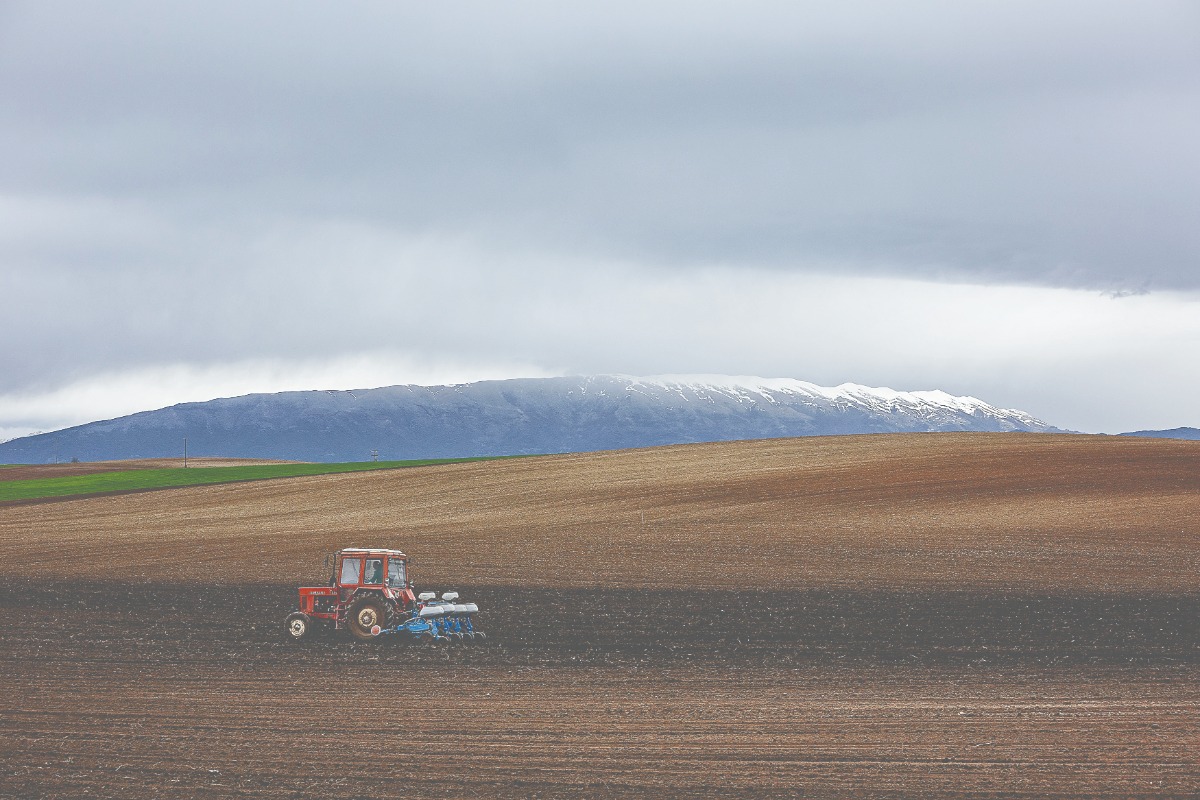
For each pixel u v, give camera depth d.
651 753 54.12
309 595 96.50
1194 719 61.81
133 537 188.25
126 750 54.59
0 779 49.69
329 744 55.81
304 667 80.25
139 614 109.75
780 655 86.62
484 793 47.91
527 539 170.25
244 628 100.62
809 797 47.50
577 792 48.09
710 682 75.12
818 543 157.12
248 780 49.66
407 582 99.81
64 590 127.12
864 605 109.50
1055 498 194.75
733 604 110.75
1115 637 93.44
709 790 48.38
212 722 60.72
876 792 48.16
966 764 52.31
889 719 61.94
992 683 74.81
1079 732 58.53
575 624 100.56
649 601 113.12
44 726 59.69
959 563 136.88
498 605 111.69
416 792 48.06
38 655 85.12
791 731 58.78
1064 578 125.00
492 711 64.06
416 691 70.75
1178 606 107.81
